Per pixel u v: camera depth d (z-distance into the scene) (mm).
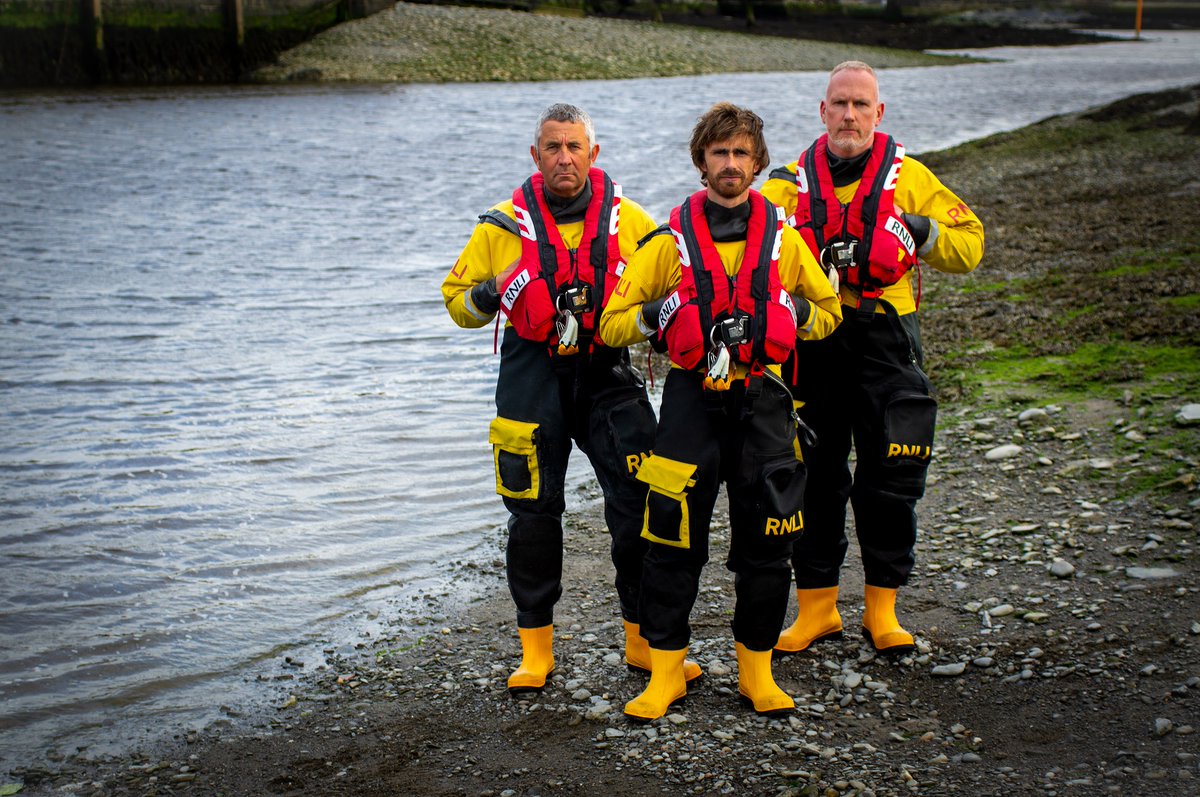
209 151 21672
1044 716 3918
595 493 6703
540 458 4305
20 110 27094
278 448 7289
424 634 5078
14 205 16125
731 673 4480
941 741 3852
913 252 4309
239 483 6754
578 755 3967
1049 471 6062
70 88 32750
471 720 4289
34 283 11703
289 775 4012
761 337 3840
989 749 3770
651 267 4004
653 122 26031
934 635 4586
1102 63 45094
